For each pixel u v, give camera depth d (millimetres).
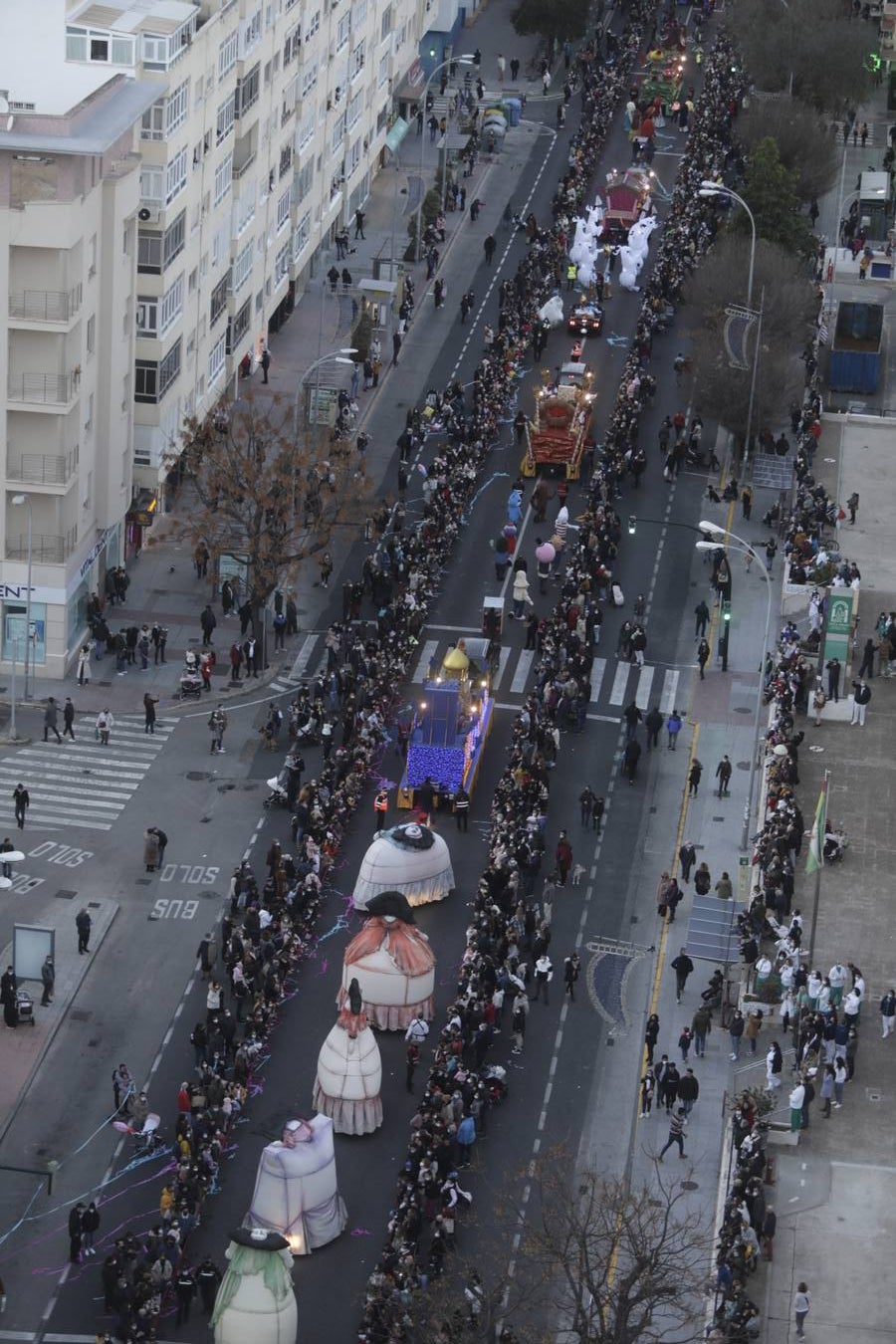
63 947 140250
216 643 172125
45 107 164125
